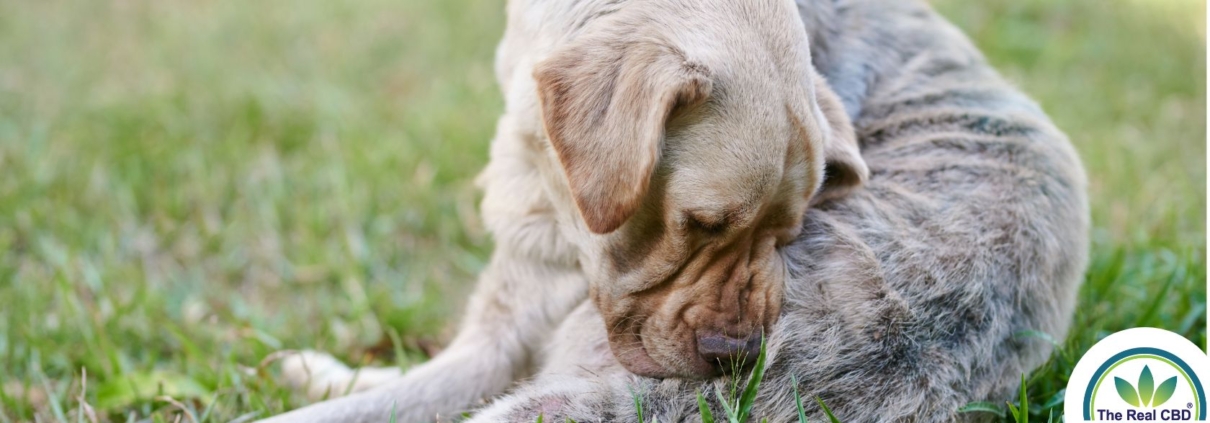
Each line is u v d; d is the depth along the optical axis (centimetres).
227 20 257
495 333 134
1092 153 187
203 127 194
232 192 174
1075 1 278
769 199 113
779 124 112
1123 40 256
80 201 170
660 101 108
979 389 121
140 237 165
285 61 232
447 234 169
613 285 120
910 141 132
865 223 124
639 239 118
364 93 216
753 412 117
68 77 219
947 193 126
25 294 150
